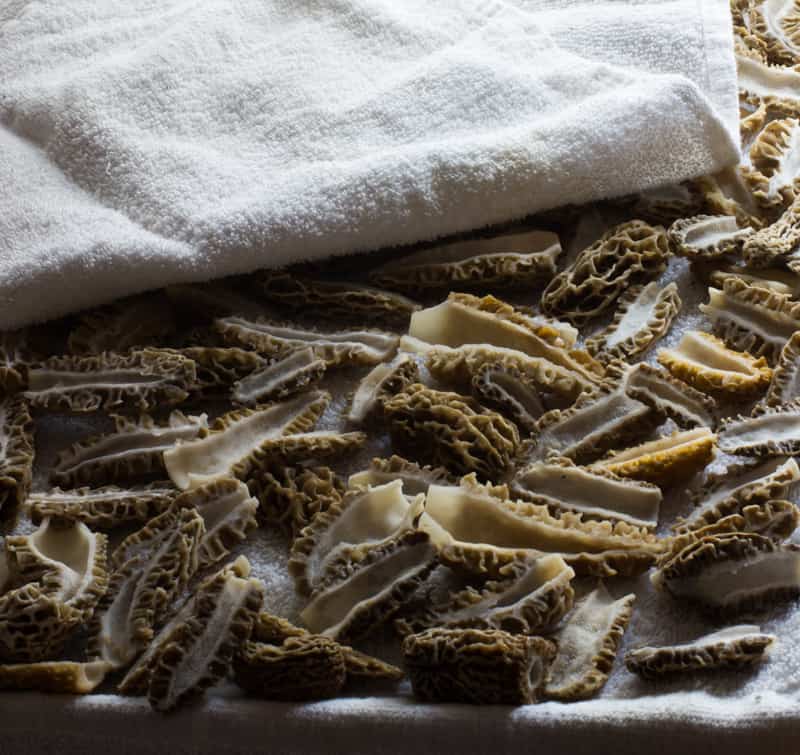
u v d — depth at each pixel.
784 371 0.71
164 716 0.64
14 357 0.75
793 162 0.81
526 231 0.80
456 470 0.70
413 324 0.75
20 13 0.88
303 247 0.76
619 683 0.64
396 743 0.63
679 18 0.84
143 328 0.77
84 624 0.67
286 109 0.81
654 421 0.71
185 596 0.68
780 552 0.65
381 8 0.85
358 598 0.66
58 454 0.72
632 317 0.75
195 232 0.76
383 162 0.77
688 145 0.79
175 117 0.81
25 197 0.79
